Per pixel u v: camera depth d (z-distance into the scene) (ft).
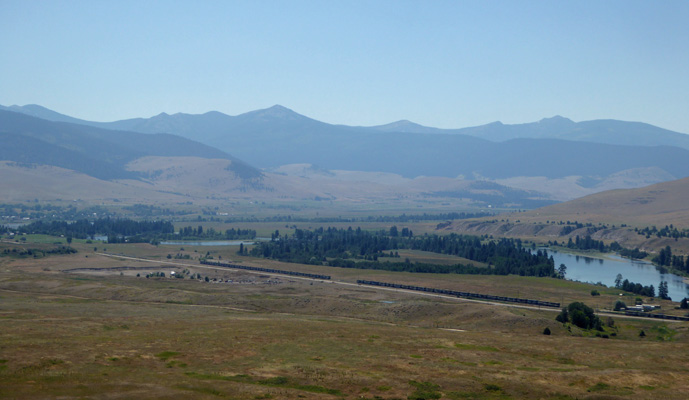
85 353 345.92
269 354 369.30
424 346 413.18
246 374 319.27
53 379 288.92
